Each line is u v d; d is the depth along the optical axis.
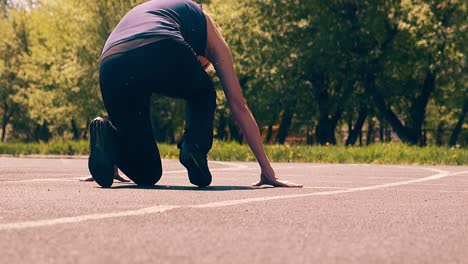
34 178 6.95
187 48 5.66
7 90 44.62
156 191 5.18
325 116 29.09
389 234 3.02
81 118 36.84
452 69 26.27
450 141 31.61
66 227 3.02
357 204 4.32
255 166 11.37
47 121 44.28
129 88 5.60
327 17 27.53
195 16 6.02
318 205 4.19
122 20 5.96
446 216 3.78
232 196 4.77
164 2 6.01
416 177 7.96
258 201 4.38
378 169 10.34
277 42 28.19
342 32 26.84
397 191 5.52
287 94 27.94
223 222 3.30
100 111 33.41
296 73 27.56
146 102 5.71
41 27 41.19
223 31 30.48
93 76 32.47
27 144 22.34
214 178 7.50
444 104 31.22
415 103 29.94
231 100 6.05
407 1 26.20
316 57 27.02
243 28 30.02
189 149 5.81
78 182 6.26
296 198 4.64
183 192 5.11
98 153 5.63
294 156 15.19
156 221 3.28
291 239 2.80
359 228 3.19
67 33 37.38
